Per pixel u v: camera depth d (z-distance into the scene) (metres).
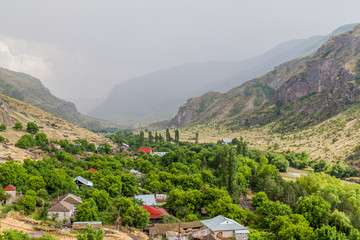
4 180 102.44
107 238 75.25
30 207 86.50
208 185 146.00
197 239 85.31
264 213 100.12
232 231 84.38
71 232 74.06
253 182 153.88
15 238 58.03
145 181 142.38
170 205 114.38
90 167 163.12
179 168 173.88
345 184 134.12
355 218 95.12
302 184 135.88
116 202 106.44
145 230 91.75
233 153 133.12
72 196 98.81
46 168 129.75
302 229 78.38
